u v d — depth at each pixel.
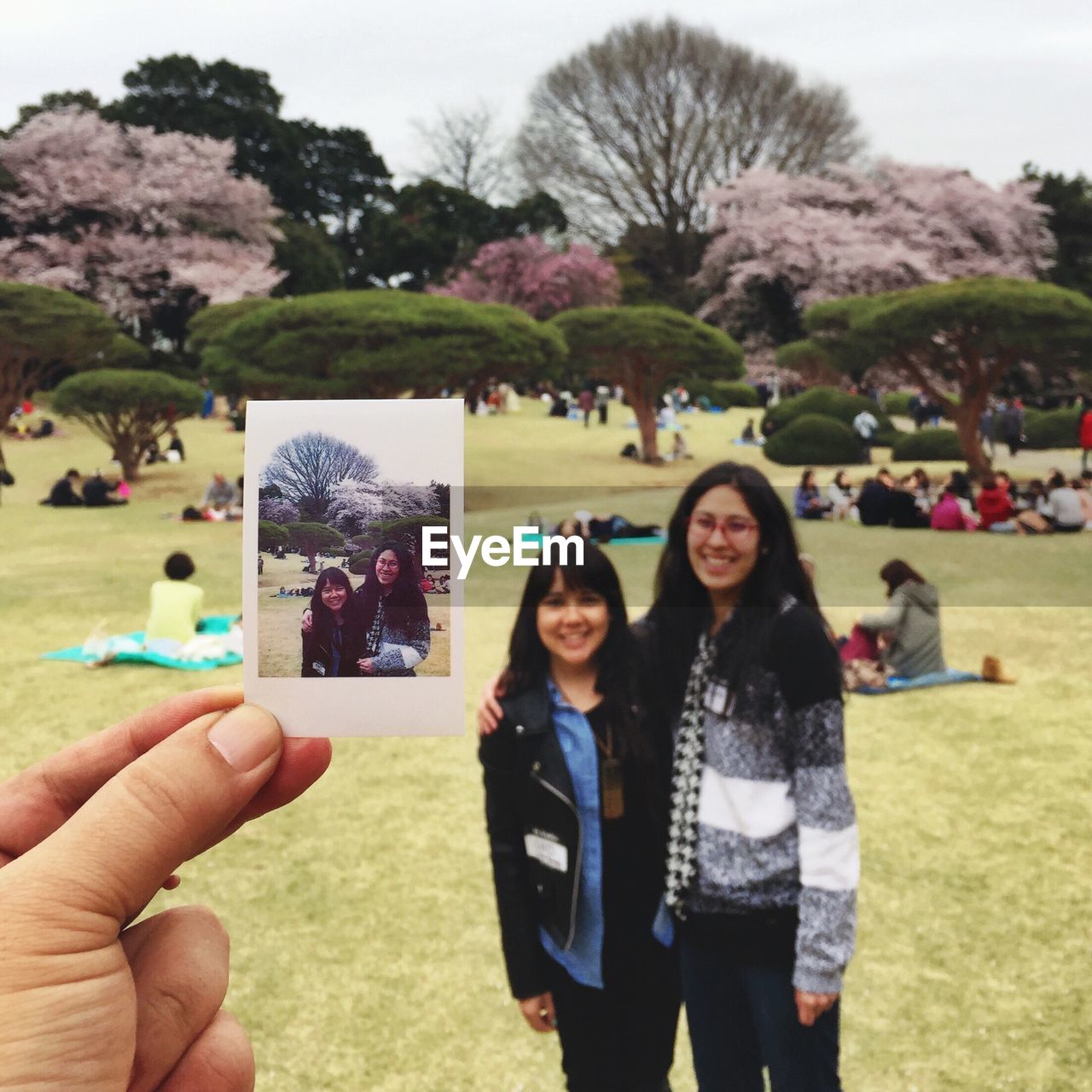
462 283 43.91
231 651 7.85
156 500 21.30
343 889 4.14
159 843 0.88
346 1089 2.94
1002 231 42.25
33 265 39.72
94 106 48.62
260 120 50.38
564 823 2.29
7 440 29.22
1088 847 4.44
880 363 25.08
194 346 35.53
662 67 47.56
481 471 23.08
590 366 26.05
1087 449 21.20
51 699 6.89
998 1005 3.29
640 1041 2.38
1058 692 6.90
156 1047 0.96
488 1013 3.31
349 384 19.50
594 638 2.28
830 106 50.22
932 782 5.25
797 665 2.12
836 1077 2.22
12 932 0.82
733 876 2.17
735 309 45.31
